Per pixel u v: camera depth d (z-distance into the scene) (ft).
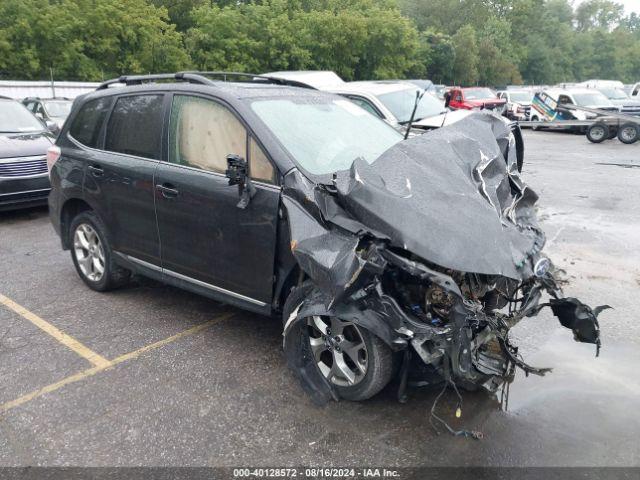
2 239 24.63
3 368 13.29
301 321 11.64
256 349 13.99
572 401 11.48
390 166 11.21
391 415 11.16
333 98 15.92
